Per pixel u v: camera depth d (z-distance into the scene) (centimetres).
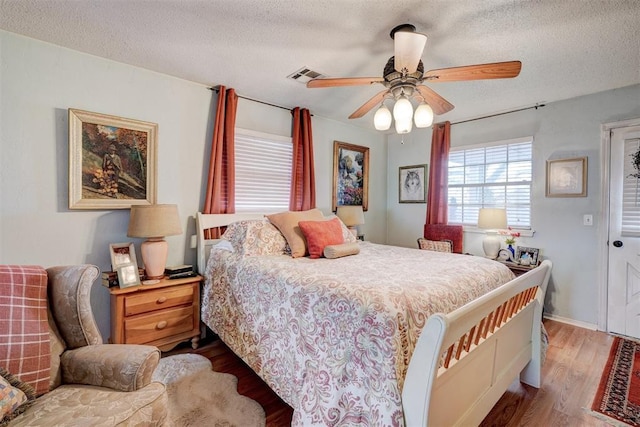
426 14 173
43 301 129
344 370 126
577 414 170
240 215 299
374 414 112
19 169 205
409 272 175
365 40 204
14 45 201
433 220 392
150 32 197
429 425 107
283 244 251
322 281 156
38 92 210
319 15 177
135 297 218
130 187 247
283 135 342
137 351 126
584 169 294
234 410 170
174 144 270
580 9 167
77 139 223
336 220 288
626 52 212
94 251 234
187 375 205
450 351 117
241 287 207
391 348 115
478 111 344
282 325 166
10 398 99
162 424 115
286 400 154
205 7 171
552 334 279
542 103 316
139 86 250
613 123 278
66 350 132
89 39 207
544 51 212
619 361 228
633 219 272
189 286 245
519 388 195
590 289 295
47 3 168
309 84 198
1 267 124
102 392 116
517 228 339
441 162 388
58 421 98
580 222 299
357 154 424
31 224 209
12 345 112
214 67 248
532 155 329
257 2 166
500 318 154
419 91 200
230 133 290
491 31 189
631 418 166
